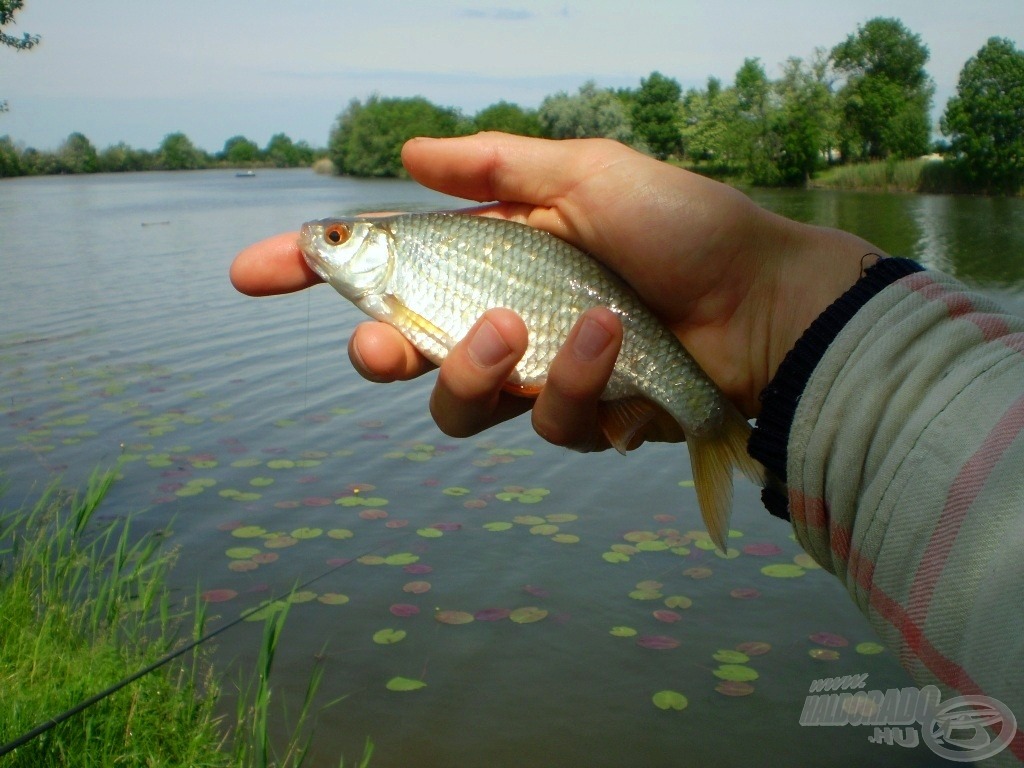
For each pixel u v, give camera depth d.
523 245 0.41
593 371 0.38
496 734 0.70
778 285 0.41
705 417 0.41
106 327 2.06
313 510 1.07
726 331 0.43
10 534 0.94
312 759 0.67
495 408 0.42
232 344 1.90
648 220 0.41
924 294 0.29
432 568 0.94
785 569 0.94
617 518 1.06
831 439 0.28
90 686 0.62
